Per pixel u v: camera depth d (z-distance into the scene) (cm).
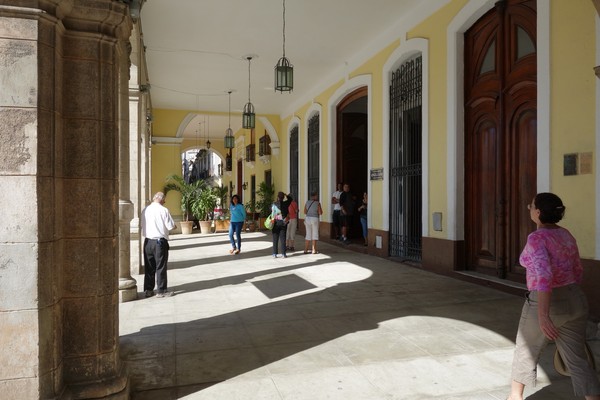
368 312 578
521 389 304
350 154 1443
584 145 549
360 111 1461
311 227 1163
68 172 298
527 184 687
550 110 594
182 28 1017
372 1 889
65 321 297
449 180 823
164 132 1945
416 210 973
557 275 284
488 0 721
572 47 565
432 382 367
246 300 648
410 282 768
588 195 545
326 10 927
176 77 1436
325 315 564
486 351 436
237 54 1205
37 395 264
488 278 736
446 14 828
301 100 1719
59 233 290
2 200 260
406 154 1001
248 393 346
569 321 285
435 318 548
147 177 1325
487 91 762
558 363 298
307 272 874
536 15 655
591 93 541
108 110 309
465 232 816
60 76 291
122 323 534
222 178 3456
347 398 339
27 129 262
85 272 300
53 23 274
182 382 366
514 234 711
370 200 1138
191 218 2067
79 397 292
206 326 520
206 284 767
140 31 870
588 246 545
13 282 261
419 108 954
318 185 1562
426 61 886
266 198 2028
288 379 372
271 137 2056
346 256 1109
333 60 1268
